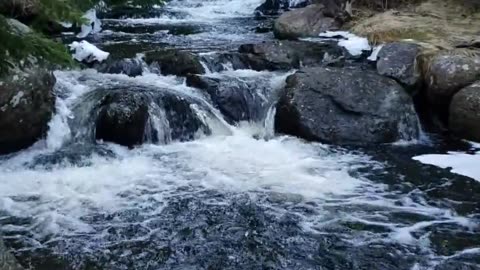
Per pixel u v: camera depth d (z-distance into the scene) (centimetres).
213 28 888
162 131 513
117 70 607
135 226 364
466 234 360
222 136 538
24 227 359
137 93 520
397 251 339
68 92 537
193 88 576
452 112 541
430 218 382
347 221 375
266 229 362
